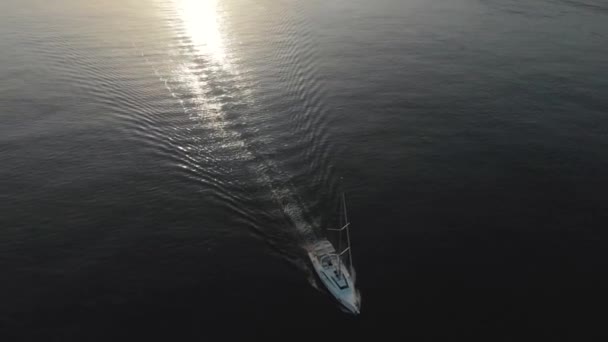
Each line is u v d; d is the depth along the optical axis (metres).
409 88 80.19
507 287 44.97
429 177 59.97
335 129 69.06
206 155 62.81
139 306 44.16
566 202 55.47
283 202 55.34
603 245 49.59
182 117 70.44
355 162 62.47
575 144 65.38
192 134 66.62
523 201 55.78
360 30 103.56
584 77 82.88
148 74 82.62
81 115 71.94
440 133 68.50
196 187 57.94
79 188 58.25
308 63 87.44
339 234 51.25
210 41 95.56
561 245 49.69
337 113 72.94
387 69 86.31
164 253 49.66
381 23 107.75
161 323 42.44
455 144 66.12
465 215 53.94
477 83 81.50
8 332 41.69
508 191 57.41
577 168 60.88
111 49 92.06
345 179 59.38
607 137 66.75
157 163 62.03
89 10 114.31
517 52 92.81
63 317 43.16
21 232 52.25
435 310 42.75
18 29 101.50
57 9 114.81
